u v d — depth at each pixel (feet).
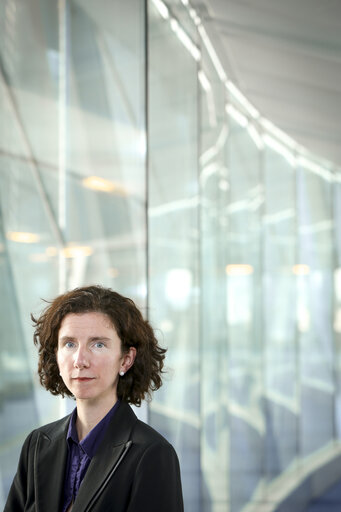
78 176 12.76
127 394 5.12
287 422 37.35
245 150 38.83
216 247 26.14
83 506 4.63
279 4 21.56
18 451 12.32
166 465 4.74
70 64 12.94
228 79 28.09
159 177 14.44
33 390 12.45
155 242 14.56
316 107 34.60
